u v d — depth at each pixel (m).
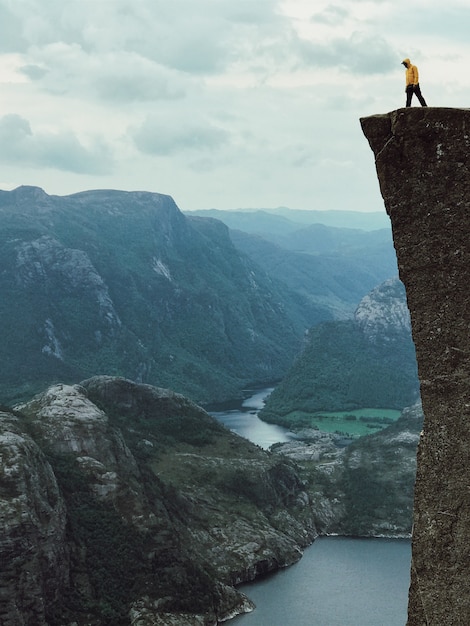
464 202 19.22
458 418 19.30
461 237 19.27
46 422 162.25
